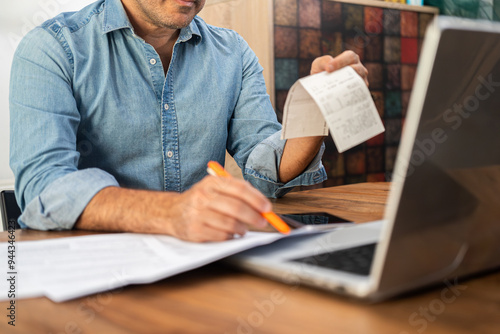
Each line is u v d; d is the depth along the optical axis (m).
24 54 1.06
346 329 0.41
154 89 1.19
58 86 1.05
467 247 0.49
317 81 0.77
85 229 0.81
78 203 0.77
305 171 1.22
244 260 0.55
